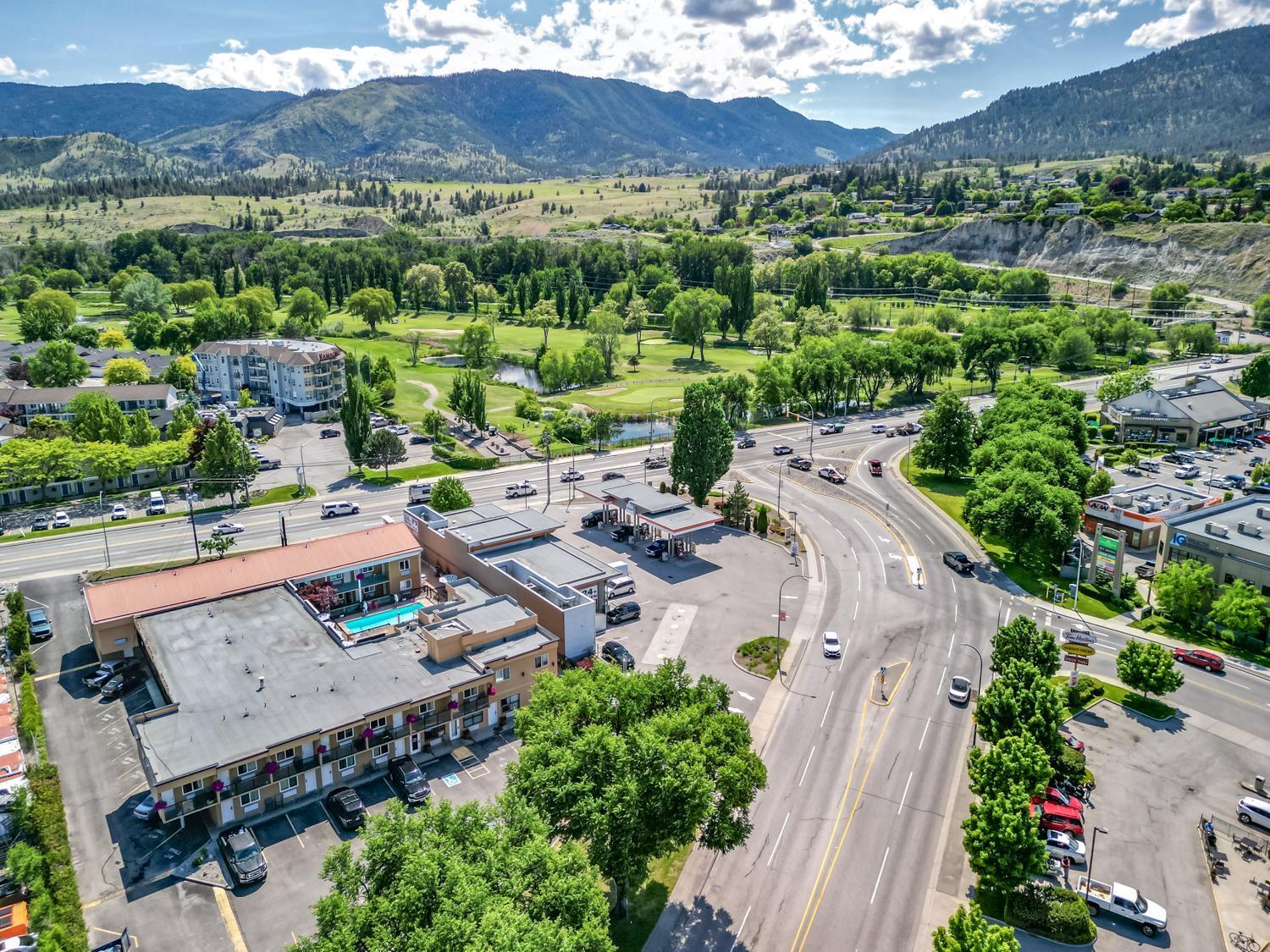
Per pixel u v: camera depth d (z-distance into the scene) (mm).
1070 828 65000
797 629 98188
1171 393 188125
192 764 64438
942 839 65000
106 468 139875
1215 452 174375
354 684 75938
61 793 69625
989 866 57094
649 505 123750
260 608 90812
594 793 54500
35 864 58469
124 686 84750
